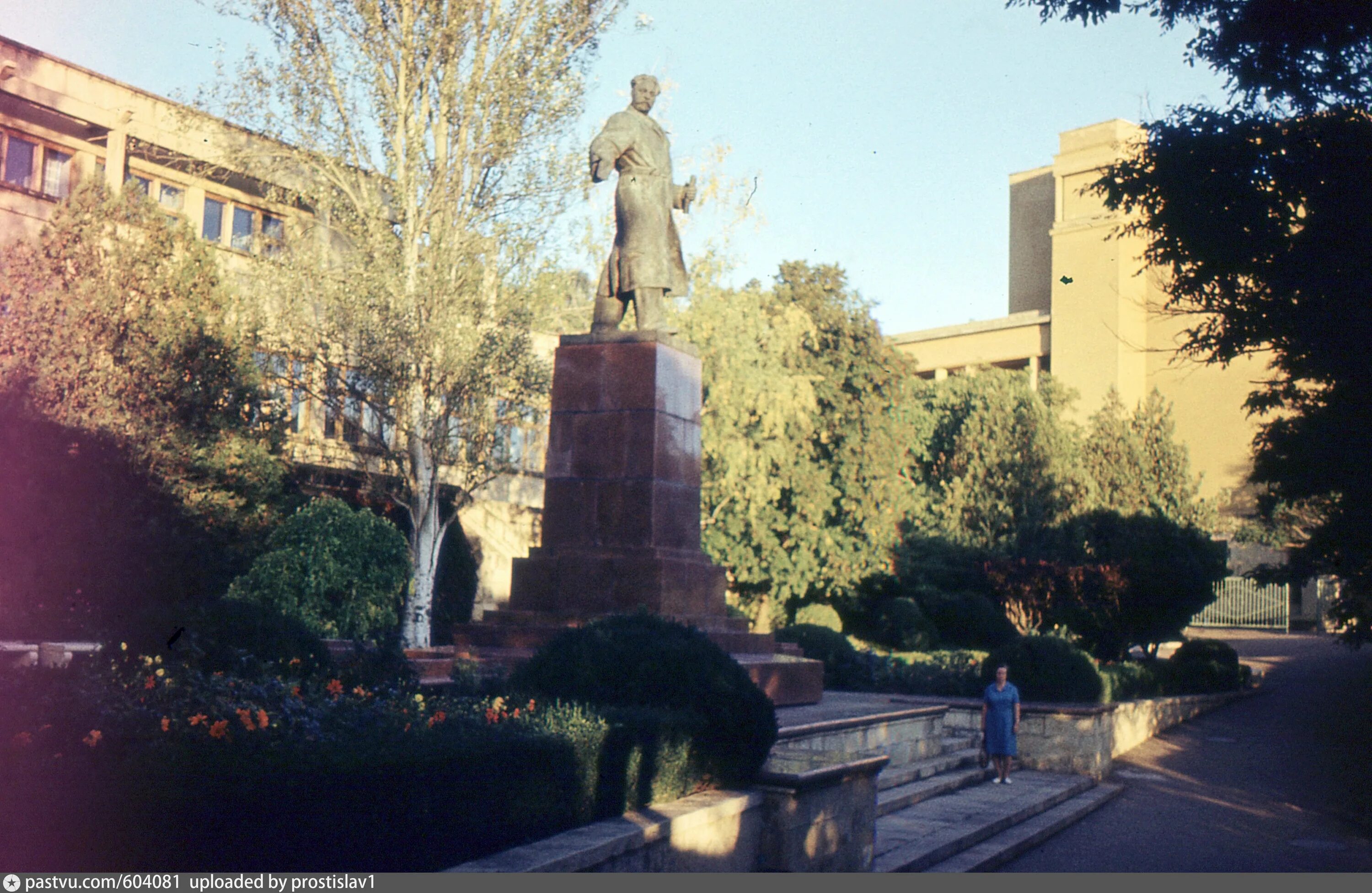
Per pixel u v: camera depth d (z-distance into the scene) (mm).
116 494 15539
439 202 20094
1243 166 11883
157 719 4961
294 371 20953
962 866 9531
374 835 4754
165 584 15438
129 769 4164
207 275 18234
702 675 7645
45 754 4277
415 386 19953
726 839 7078
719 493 27703
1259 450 16250
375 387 19906
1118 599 26453
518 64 20578
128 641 7512
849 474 30344
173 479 16500
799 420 28672
